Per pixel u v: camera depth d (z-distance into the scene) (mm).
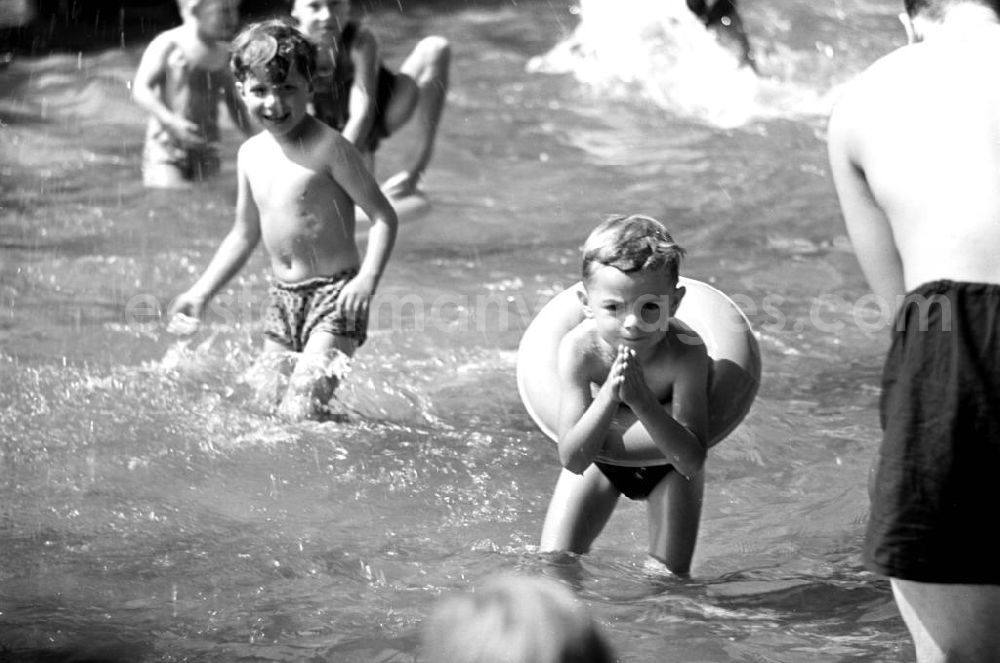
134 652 8008
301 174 13148
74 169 22469
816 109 25469
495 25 33094
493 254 18172
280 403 12875
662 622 8367
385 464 11578
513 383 13852
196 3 21188
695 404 9016
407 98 18531
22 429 12141
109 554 9578
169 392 13266
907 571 6559
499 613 3998
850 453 11789
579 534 9484
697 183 21188
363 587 8984
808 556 9633
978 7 7316
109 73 29594
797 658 7840
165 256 18141
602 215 19812
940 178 6840
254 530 10102
